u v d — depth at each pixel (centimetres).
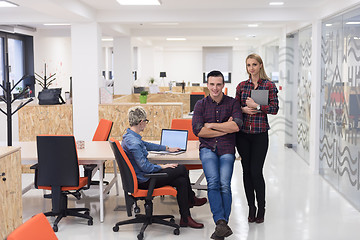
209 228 470
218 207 416
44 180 465
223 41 1597
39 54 1200
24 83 1160
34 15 750
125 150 443
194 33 1100
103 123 618
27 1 543
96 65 755
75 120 763
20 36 1134
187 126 601
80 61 755
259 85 457
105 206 554
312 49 746
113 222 493
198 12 744
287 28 980
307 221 495
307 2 666
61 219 504
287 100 1009
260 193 477
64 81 1495
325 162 697
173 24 1005
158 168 444
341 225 482
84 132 763
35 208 546
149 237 445
